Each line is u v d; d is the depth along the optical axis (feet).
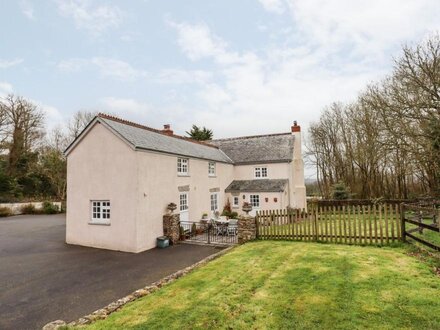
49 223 76.95
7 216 95.50
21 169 131.64
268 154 88.74
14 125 124.77
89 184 48.91
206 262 32.71
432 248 27.35
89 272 33.17
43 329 18.12
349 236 36.32
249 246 38.68
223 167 81.41
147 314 18.84
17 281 30.22
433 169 70.08
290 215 41.27
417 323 15.08
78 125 155.22
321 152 144.56
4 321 20.97
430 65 61.87
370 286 20.52
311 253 31.65
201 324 16.83
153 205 48.19
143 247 45.01
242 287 22.40
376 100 75.72
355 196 114.62
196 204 63.93
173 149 56.44
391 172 110.93
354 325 15.30
